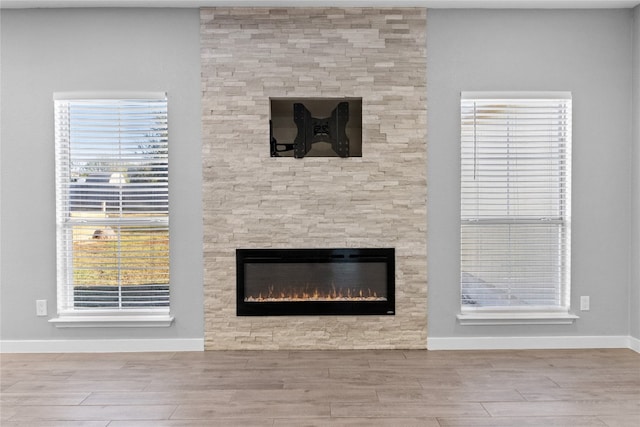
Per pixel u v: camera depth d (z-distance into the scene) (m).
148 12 4.27
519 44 4.33
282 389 3.44
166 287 4.35
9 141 4.29
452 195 4.35
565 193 4.40
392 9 4.28
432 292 4.37
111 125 4.32
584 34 4.34
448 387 3.46
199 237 4.33
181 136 4.30
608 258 4.40
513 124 4.36
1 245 4.30
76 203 4.33
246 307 4.32
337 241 4.32
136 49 4.28
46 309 4.32
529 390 3.40
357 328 4.35
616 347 4.39
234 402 3.22
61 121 4.32
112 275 4.35
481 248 4.39
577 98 4.35
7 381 3.62
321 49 4.28
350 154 4.59
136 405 3.18
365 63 4.29
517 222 4.38
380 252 4.33
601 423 2.90
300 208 4.31
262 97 4.29
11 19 4.26
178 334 4.35
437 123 4.33
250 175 4.30
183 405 3.18
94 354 4.26
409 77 4.31
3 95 4.27
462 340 4.37
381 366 3.91
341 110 4.33
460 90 4.32
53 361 4.07
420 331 4.35
